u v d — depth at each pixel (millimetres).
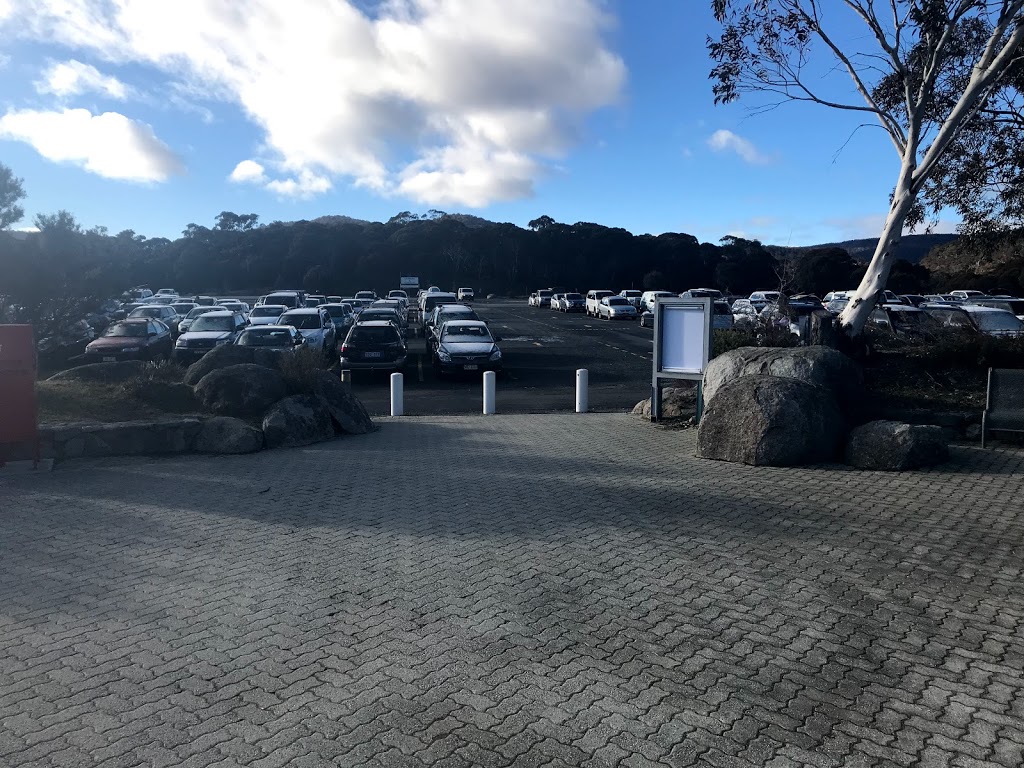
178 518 7184
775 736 3570
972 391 11398
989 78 11703
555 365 23250
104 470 9219
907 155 12562
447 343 20500
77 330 21219
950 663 4289
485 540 6465
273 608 5078
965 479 8445
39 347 19062
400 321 31625
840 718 3729
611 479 8617
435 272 103438
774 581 5500
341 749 3475
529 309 65375
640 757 3408
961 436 10445
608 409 15195
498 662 4301
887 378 12109
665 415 12984
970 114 12867
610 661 4309
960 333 12688
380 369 20141
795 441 9148
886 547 6219
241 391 11328
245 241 104750
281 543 6438
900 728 3643
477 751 3453
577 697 3920
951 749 3475
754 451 9234
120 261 20953
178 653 4441
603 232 106875
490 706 3836
